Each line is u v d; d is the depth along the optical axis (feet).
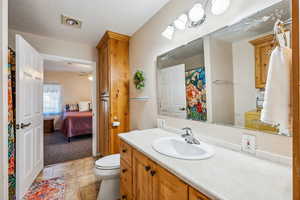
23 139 5.42
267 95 2.20
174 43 5.02
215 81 3.76
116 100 7.72
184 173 2.31
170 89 5.26
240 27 3.20
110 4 5.31
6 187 3.26
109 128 7.60
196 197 2.09
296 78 1.37
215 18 3.72
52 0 5.07
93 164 8.22
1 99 3.16
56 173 7.20
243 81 3.18
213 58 3.78
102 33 7.68
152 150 3.39
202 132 4.14
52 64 14.23
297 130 1.36
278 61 2.08
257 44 2.94
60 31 7.40
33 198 5.37
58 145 11.63
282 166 2.52
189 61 4.48
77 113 15.81
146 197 3.36
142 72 6.79
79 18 6.22
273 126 2.70
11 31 7.11
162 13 5.54
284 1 2.56
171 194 2.58
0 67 3.15
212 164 2.63
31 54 6.27
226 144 3.48
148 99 6.48
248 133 3.10
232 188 1.93
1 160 3.15
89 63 9.37
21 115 5.23
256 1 2.93
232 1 3.34
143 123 6.86
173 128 5.15
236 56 3.29
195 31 4.27
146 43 6.57
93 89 9.55
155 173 3.03
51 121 16.78
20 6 5.37
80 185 6.21
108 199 5.19
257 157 2.91
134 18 6.26
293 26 1.39
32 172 6.26
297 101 1.36
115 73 7.72
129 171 4.20
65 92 18.79
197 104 4.28
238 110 3.28
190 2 4.36
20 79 5.19
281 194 1.80
